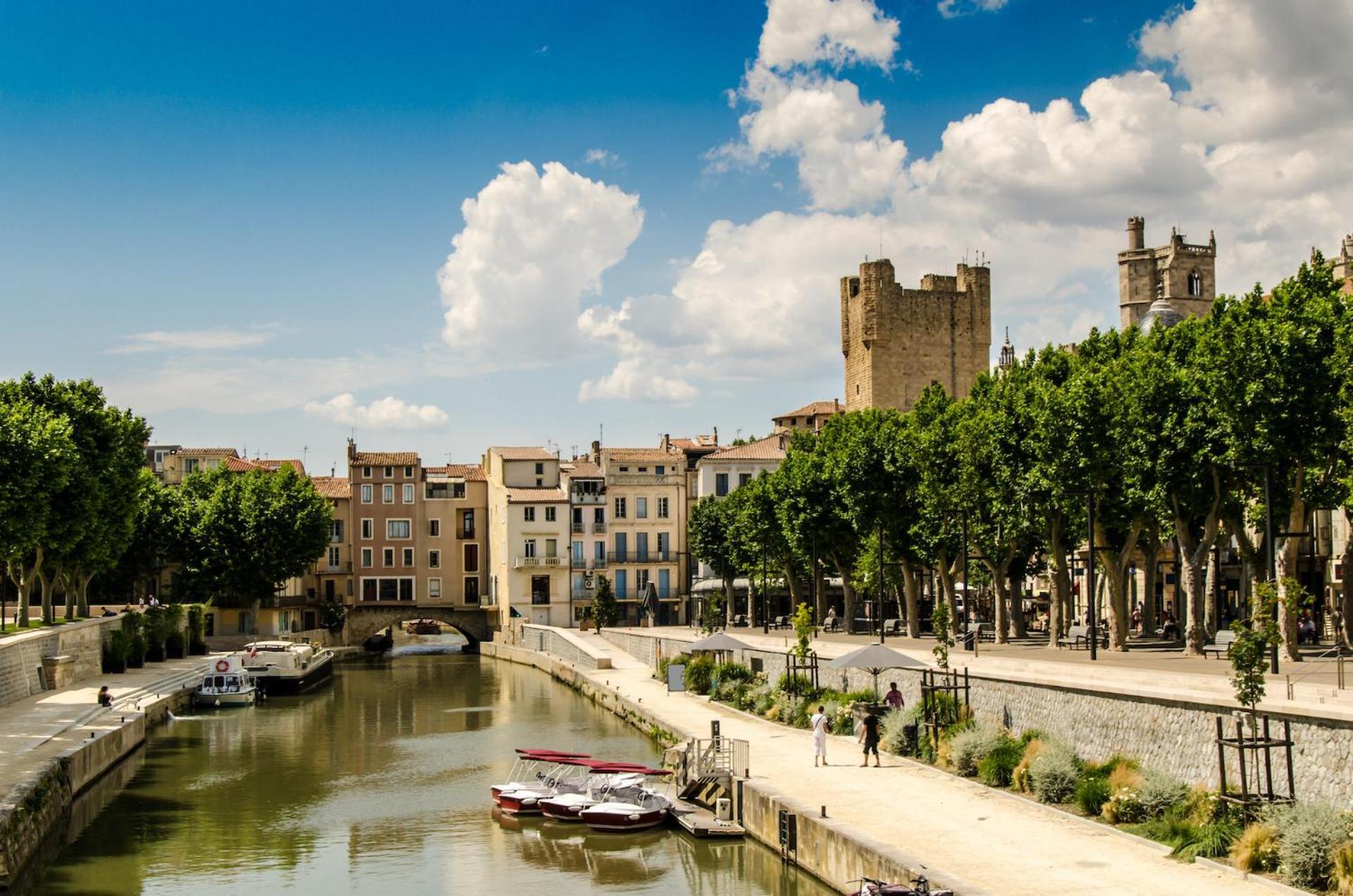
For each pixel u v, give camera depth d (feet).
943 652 144.87
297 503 387.96
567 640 337.52
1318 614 231.91
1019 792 117.39
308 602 444.14
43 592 265.34
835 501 267.80
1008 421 204.23
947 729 139.03
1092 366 202.18
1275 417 153.07
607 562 434.71
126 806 156.15
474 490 468.34
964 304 417.08
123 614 288.71
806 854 110.32
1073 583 287.28
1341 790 87.10
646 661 301.02
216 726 232.73
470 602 465.88
